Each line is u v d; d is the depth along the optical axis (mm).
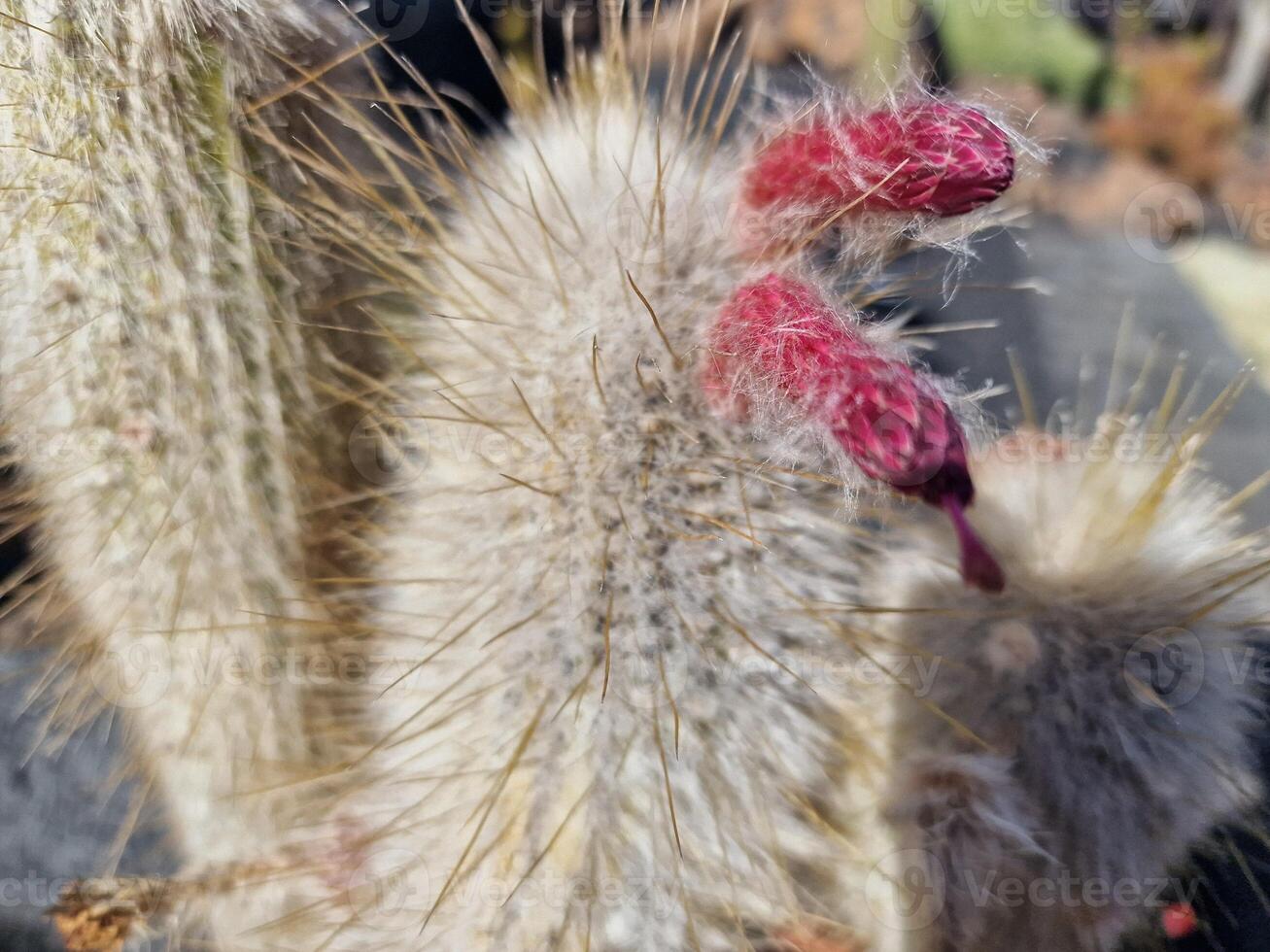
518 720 426
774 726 425
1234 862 468
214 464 453
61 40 437
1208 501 443
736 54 779
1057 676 415
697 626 422
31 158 443
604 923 422
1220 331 732
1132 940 453
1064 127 1028
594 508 423
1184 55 1099
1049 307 704
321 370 460
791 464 424
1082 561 421
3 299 452
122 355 448
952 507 406
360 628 453
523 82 473
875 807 423
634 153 448
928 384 410
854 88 446
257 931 459
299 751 465
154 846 504
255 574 458
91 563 465
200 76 440
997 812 411
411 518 454
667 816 423
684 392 426
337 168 465
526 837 424
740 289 424
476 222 455
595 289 435
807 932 426
